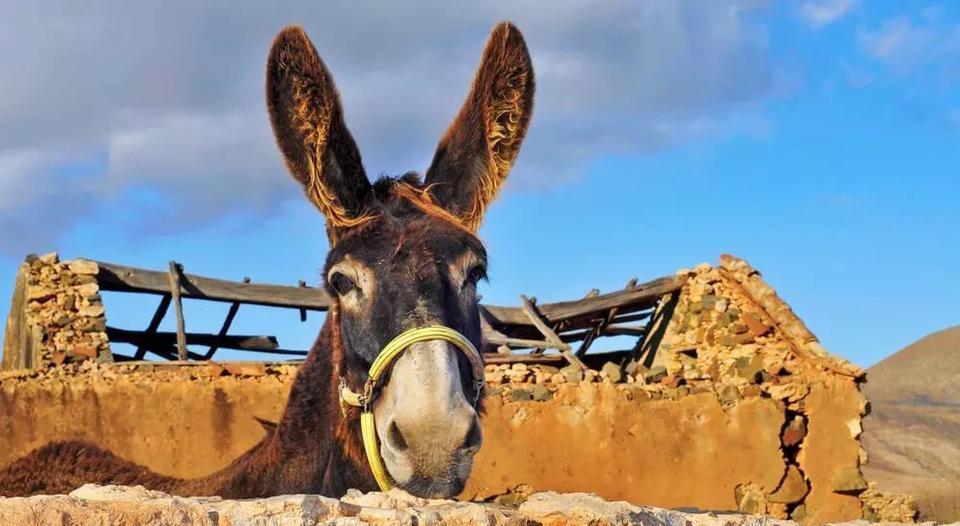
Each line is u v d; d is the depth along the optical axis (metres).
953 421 30.02
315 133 4.29
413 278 3.95
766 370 17.44
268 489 4.50
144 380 16.52
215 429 16.52
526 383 16.84
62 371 16.41
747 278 17.80
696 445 16.92
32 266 16.80
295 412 4.51
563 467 16.59
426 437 3.60
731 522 3.38
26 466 5.23
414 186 4.43
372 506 2.99
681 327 18.11
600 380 16.97
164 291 17.56
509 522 2.99
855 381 17.27
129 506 2.64
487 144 4.55
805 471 17.12
